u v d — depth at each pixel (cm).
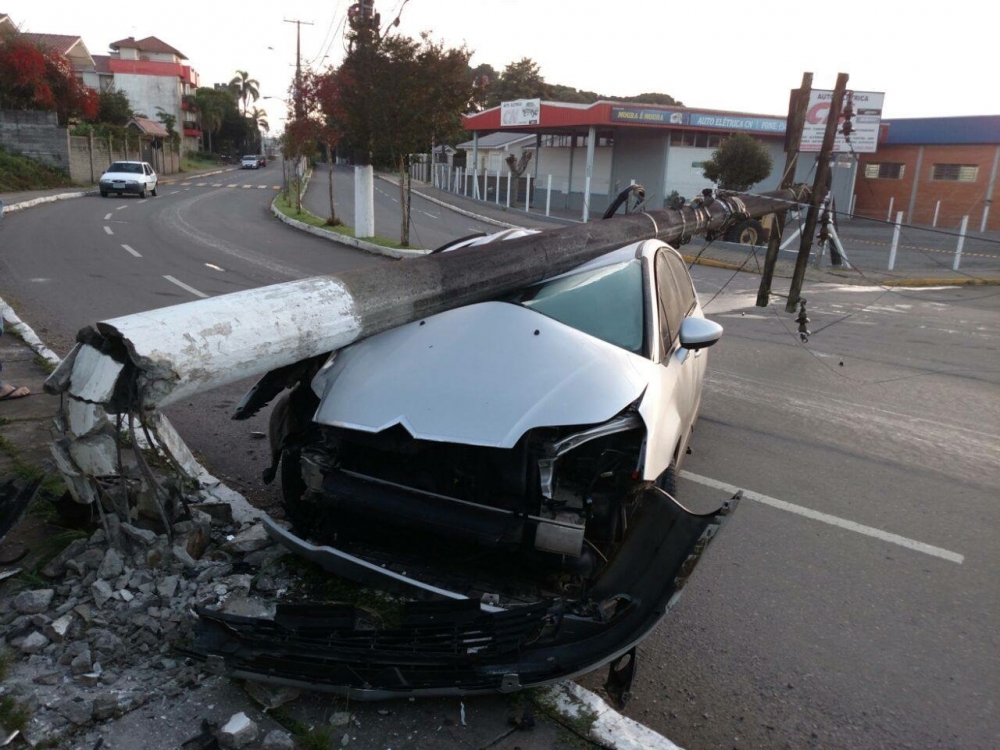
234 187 4578
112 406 329
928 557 451
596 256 537
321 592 355
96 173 4069
